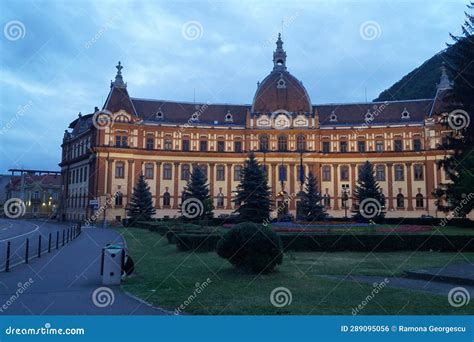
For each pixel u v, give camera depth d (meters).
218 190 77.06
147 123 76.19
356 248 24.84
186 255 22.98
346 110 82.75
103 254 15.23
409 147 76.00
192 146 78.25
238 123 81.69
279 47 84.19
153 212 65.38
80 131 87.62
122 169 72.94
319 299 12.23
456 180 41.97
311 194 56.16
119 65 77.25
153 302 11.92
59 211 92.75
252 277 15.91
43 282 15.16
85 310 11.20
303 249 24.73
